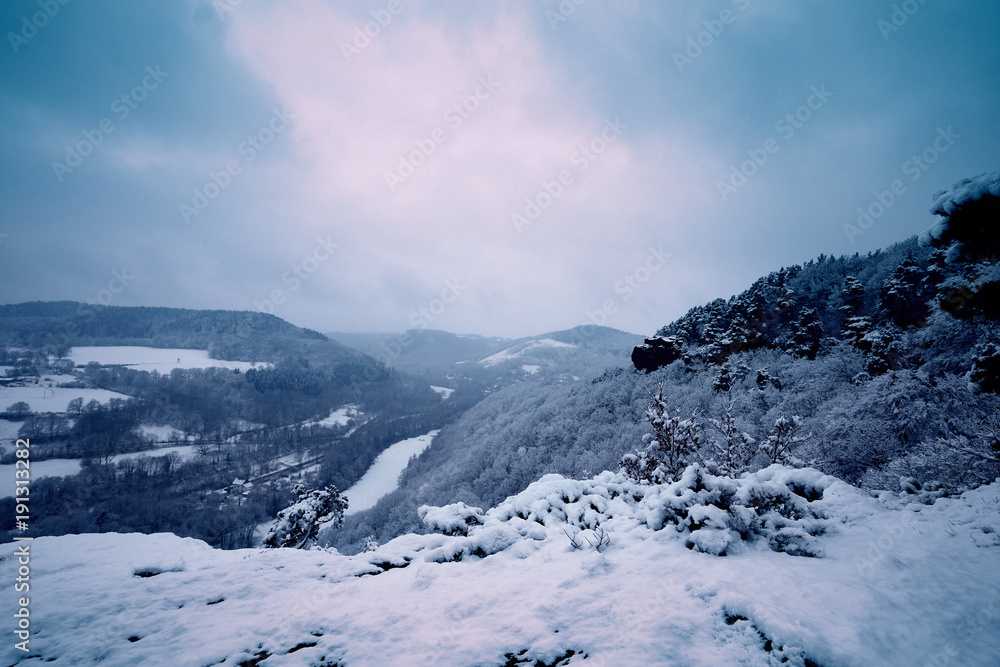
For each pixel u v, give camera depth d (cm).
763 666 265
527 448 5088
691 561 443
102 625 373
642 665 273
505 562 495
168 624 374
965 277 1236
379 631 347
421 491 5856
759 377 3114
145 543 635
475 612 364
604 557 451
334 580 477
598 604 358
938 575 369
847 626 294
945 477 899
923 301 3328
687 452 1223
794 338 3803
